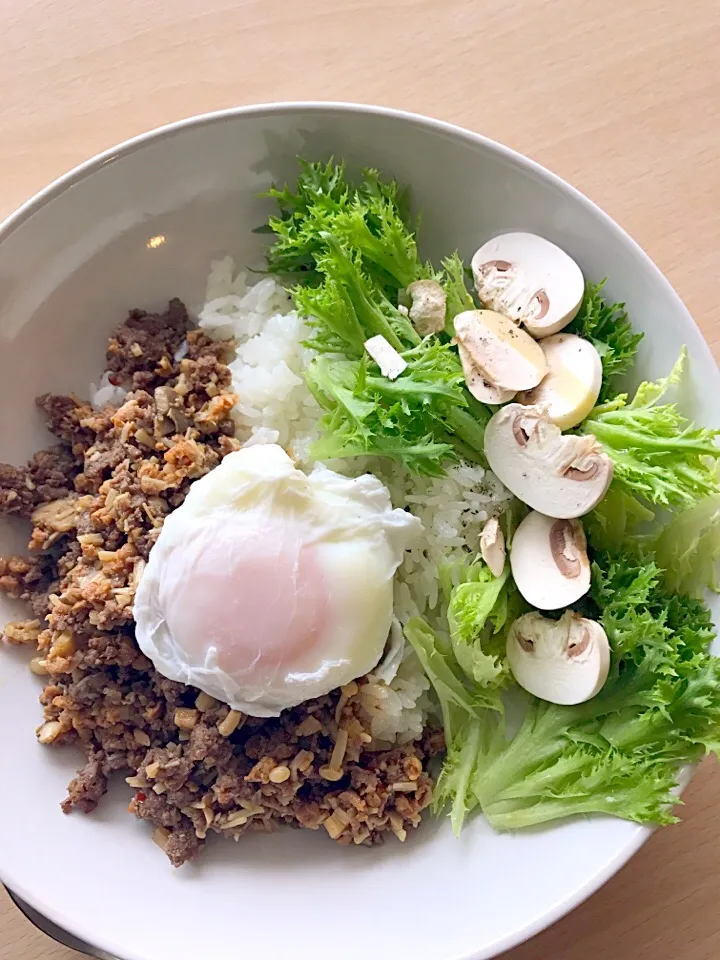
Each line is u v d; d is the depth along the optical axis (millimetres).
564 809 225
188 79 267
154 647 232
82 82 267
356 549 232
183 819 238
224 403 253
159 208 249
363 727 240
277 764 234
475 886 229
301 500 230
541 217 243
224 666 225
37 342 255
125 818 245
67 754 248
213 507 229
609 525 236
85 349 263
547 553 233
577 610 234
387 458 253
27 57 268
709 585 229
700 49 268
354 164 249
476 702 242
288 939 226
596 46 268
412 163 246
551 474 229
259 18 269
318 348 243
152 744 243
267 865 241
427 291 243
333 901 234
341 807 237
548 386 236
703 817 248
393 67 267
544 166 263
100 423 254
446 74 267
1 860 225
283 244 249
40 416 261
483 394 235
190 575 226
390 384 228
